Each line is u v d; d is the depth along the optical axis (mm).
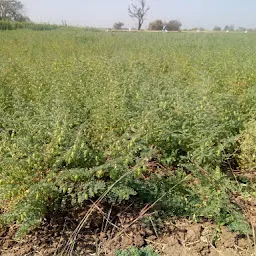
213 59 8141
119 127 4051
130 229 2916
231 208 2977
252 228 2834
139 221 2969
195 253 2738
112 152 3045
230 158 4035
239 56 8820
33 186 2580
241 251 2760
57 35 16578
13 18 40250
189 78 6734
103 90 4930
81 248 2729
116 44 13398
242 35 26344
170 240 2850
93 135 3916
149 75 6383
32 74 5789
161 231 2947
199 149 3479
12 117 3781
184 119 3846
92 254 2680
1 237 2832
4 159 2848
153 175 3523
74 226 2939
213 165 3555
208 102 4082
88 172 2738
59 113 3562
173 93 4672
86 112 4434
